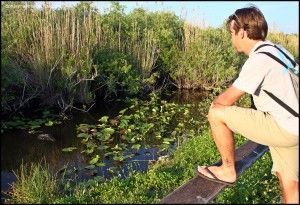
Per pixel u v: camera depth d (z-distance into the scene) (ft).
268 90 11.91
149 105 29.76
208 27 40.09
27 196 14.93
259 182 15.64
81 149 21.24
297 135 11.72
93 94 29.01
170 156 19.99
